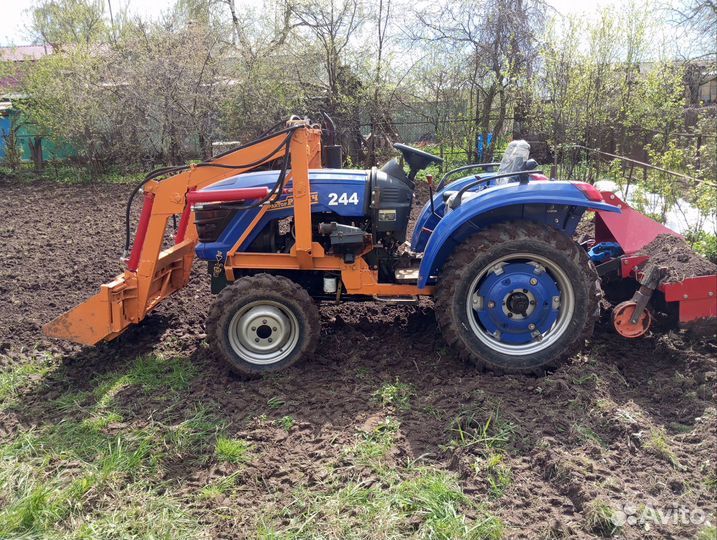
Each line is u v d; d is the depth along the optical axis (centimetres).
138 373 446
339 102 1255
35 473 332
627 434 336
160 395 415
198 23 1411
